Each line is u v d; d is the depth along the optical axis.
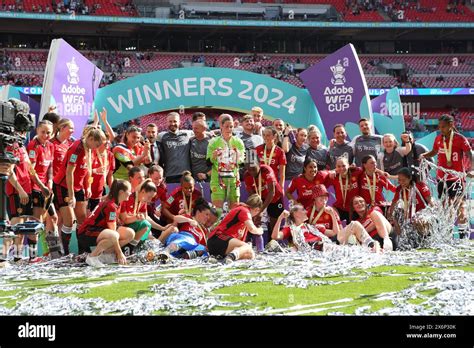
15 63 40.91
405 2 48.78
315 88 12.41
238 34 46.62
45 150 8.32
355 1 48.38
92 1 44.53
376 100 15.20
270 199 9.05
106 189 9.72
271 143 9.78
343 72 12.35
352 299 4.70
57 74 10.72
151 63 44.06
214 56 45.91
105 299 4.90
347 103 12.37
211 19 43.34
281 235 8.59
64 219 8.36
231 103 11.99
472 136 40.41
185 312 4.31
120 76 42.41
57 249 8.14
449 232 9.22
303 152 10.41
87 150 8.41
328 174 9.52
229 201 9.45
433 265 6.57
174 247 7.74
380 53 48.56
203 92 11.87
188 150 10.06
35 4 42.88
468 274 5.66
